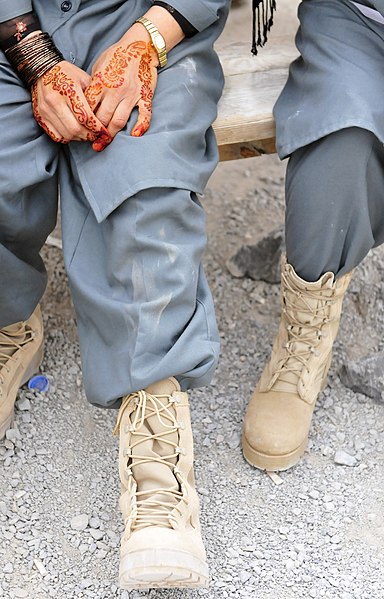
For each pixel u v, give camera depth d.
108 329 2.42
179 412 2.44
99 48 2.64
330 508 2.75
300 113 2.61
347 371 3.14
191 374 2.40
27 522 2.69
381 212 2.70
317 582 2.54
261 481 2.83
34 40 2.51
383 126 2.50
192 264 2.40
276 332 3.40
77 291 2.45
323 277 2.74
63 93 2.44
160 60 2.56
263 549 2.63
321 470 2.88
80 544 2.64
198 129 2.52
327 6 2.72
